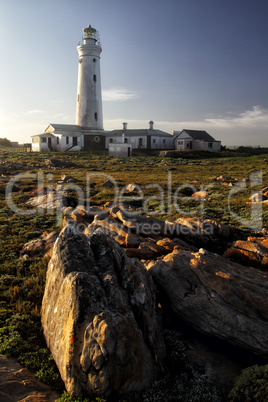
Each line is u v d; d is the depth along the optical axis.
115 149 67.50
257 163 53.31
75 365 5.66
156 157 64.94
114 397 5.64
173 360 6.88
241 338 6.91
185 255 9.09
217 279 7.98
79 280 6.44
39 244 13.98
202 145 78.00
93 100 77.19
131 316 6.50
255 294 7.56
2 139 107.38
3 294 9.53
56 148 74.25
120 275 7.61
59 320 6.52
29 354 6.70
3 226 17.56
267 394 5.45
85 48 74.69
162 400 5.73
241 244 11.91
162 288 8.38
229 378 6.46
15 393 5.43
